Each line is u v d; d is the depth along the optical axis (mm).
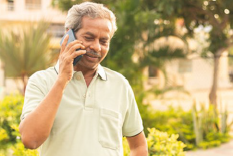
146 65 6492
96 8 1246
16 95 5438
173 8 6754
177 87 6973
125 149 2465
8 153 3623
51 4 7992
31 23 6035
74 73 1280
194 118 5469
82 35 1228
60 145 1214
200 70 17312
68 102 1236
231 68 25078
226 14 7285
